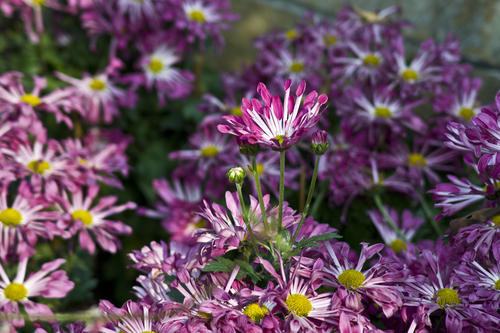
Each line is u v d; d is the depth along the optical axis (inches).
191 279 25.5
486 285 25.8
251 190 34.6
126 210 41.0
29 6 41.8
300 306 24.8
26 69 42.2
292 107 24.8
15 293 27.5
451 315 25.2
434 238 32.6
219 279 25.5
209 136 39.2
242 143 24.8
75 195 31.7
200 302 25.4
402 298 25.4
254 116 24.8
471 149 26.4
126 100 42.0
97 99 40.8
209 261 25.7
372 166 33.7
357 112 34.9
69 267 31.2
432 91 35.4
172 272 26.2
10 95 32.4
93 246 31.1
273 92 38.1
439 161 34.3
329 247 26.0
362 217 33.4
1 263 28.9
